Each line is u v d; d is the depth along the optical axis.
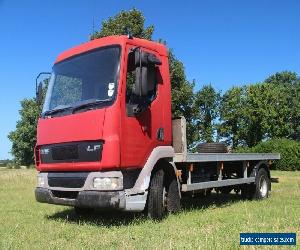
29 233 7.88
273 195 14.29
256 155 13.24
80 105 8.55
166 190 9.51
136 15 36.81
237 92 69.31
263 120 68.31
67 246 6.74
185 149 9.80
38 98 9.73
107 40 8.87
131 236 7.34
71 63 9.30
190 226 8.21
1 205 12.47
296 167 40.34
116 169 8.12
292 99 79.06
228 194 14.52
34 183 21.61
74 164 8.40
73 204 8.38
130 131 8.41
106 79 8.50
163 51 9.51
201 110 66.62
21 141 75.31
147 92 8.31
